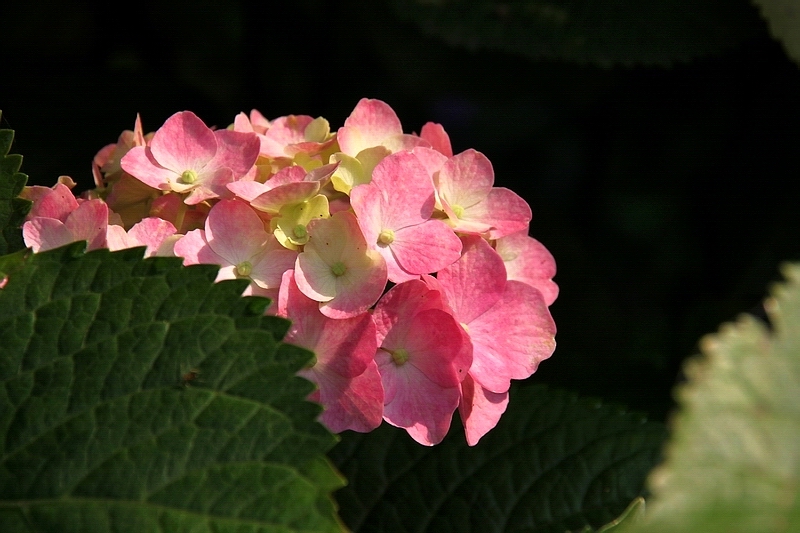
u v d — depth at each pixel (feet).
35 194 2.40
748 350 2.06
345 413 2.31
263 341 2.22
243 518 2.15
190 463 2.17
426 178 2.39
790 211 3.03
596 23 3.03
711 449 2.03
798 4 2.78
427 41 3.44
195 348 2.21
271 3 3.24
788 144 3.04
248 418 2.18
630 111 3.19
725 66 3.07
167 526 2.15
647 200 3.15
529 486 2.49
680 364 2.97
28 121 3.16
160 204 2.38
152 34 3.43
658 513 2.02
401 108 3.58
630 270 3.11
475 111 4.05
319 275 2.31
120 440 2.18
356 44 3.50
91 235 2.34
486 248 2.38
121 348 2.22
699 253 3.10
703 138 3.10
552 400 2.55
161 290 2.25
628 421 2.53
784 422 2.04
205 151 2.41
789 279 2.08
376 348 2.30
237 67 3.55
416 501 2.48
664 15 3.01
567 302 3.09
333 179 2.38
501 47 3.04
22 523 2.15
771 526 2.02
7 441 2.18
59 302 2.24
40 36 3.39
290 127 2.51
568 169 3.81
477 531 2.45
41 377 2.21
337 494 2.48
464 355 2.31
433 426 2.33
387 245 2.36
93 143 3.15
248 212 2.34
